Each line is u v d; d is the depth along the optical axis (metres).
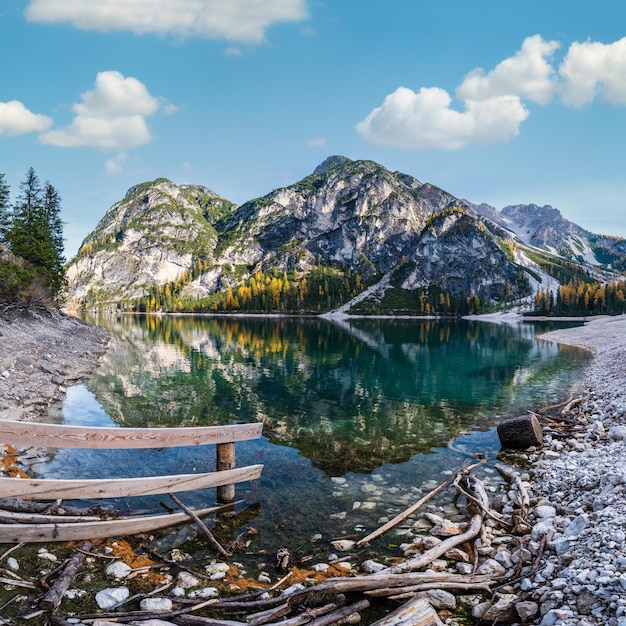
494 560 8.12
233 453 10.88
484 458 14.80
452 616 6.64
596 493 10.07
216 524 9.76
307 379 31.73
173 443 9.96
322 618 6.36
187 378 30.98
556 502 10.62
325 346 60.56
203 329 106.00
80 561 7.63
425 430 18.58
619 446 13.55
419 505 10.87
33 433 8.75
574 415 20.17
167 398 23.92
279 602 6.79
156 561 8.09
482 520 9.87
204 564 8.07
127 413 20.20
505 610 6.55
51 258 74.75
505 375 33.72
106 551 8.20
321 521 10.09
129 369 34.41
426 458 14.91
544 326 137.88
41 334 42.34
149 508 10.29
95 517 9.31
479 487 11.68
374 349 56.12
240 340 70.19
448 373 34.88
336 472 13.45
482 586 7.23
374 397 25.52
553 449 15.21
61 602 6.62
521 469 13.66
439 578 7.38
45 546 8.09
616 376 27.34
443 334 93.31
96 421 18.44
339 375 33.84
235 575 7.73
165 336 77.06
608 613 5.78
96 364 36.00
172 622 6.32
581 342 61.69
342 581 7.00
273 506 10.82
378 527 9.84
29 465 12.58
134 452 14.12
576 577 6.57
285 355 47.78
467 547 8.79
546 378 31.83
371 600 7.03
